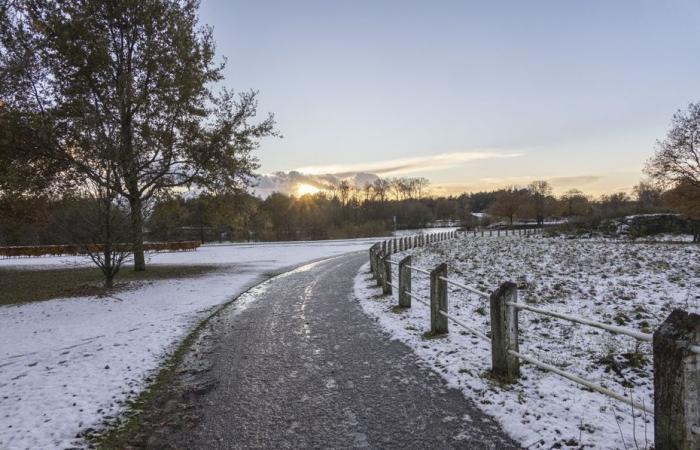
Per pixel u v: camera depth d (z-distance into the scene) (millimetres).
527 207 88000
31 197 18016
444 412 4355
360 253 30422
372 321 8617
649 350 5855
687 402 2828
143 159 18844
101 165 14703
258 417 4461
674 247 23391
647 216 44969
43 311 11156
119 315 10289
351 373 5641
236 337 7840
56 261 30703
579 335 6699
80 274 20172
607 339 6398
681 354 2840
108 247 14734
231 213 22453
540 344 6348
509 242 33031
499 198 94062
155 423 4453
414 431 3994
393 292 12031
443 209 148625
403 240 30594
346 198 118938
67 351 7285
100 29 18250
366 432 4027
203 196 21656
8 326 9586
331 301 11148
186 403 4934
